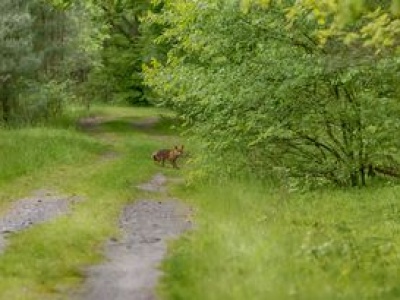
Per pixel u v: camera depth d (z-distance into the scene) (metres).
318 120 19.39
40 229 13.15
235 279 8.65
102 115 48.75
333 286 8.48
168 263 10.41
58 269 10.24
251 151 21.22
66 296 8.87
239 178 21.86
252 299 7.91
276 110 19.30
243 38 19.42
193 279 9.08
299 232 12.18
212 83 19.59
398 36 12.44
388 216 14.28
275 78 18.70
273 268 9.05
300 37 18.80
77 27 39.28
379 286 8.75
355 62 17.59
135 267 10.47
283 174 20.70
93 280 9.69
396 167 19.94
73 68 41.72
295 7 12.94
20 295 8.78
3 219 15.24
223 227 12.71
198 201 18.39
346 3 8.44
